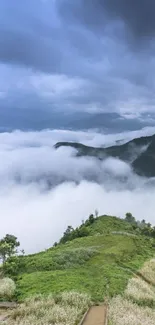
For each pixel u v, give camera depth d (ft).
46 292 136.26
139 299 145.07
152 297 153.17
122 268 201.36
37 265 190.80
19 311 116.26
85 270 183.21
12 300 136.67
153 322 115.03
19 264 191.93
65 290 136.87
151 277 205.05
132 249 270.05
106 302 131.13
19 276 170.81
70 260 205.57
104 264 203.92
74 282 151.02
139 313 123.03
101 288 146.30
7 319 112.37
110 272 181.57
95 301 130.93
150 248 301.63
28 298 130.31
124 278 173.27
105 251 245.86
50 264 191.11
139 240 329.31
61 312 111.04
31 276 165.99
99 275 174.19
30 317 109.09
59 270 181.27
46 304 120.16
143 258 250.37
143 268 217.56
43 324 102.58
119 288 152.87
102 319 110.01
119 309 122.11
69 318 106.93
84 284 150.41
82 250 232.53
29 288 146.82
